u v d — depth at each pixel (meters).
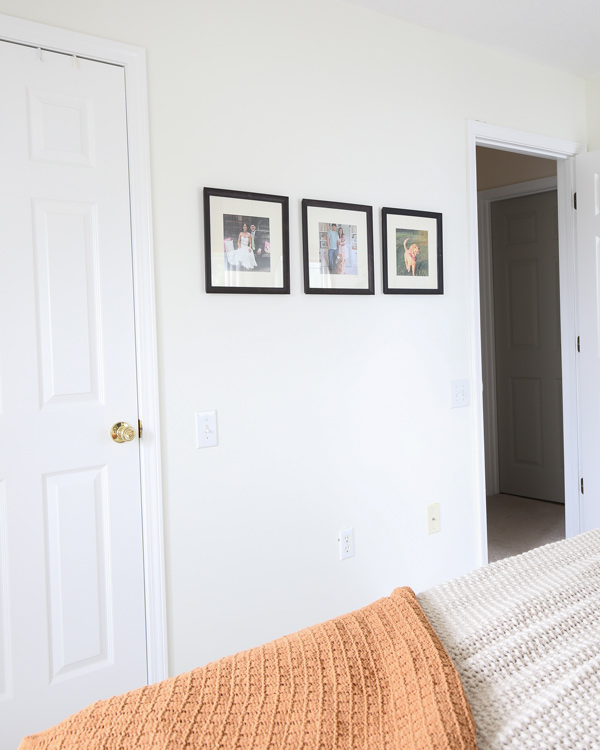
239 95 2.00
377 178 2.35
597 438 3.05
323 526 2.23
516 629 0.87
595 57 2.83
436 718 0.66
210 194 1.93
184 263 1.91
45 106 1.67
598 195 2.99
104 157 1.76
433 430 2.55
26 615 1.67
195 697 0.69
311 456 2.20
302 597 2.18
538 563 1.09
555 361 4.03
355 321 2.30
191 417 1.93
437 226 2.52
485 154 4.19
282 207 2.08
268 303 2.08
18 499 1.65
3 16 1.58
